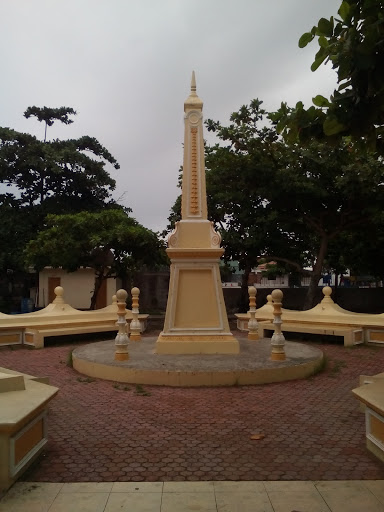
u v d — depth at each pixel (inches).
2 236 943.0
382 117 157.1
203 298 370.9
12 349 466.3
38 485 158.1
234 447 195.3
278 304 339.0
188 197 390.6
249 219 725.3
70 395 279.1
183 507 143.0
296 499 147.6
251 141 682.8
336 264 996.6
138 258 743.1
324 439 204.5
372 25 129.3
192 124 399.5
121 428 219.9
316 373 336.5
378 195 647.8
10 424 150.5
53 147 1029.2
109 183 1076.5
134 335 442.6
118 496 150.3
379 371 348.8
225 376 298.4
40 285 1062.4
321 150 642.8
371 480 161.6
